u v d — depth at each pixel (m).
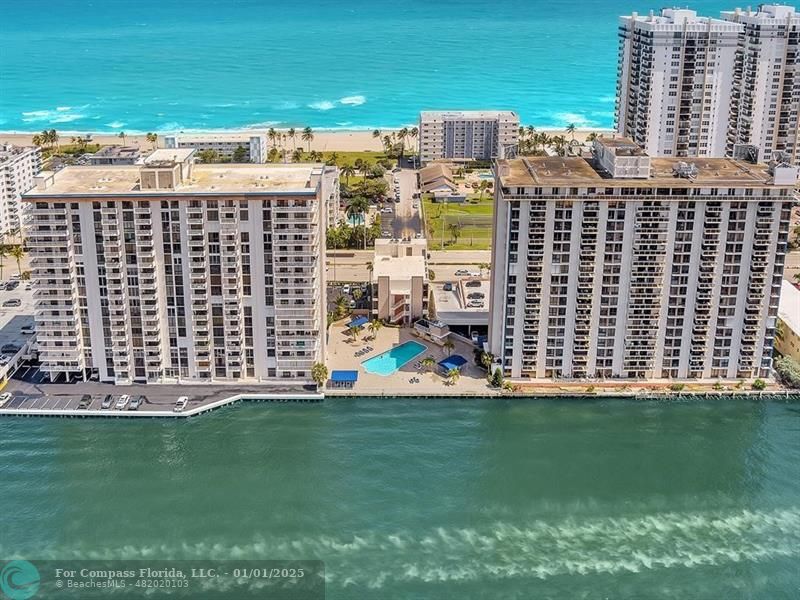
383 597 196.50
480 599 196.25
